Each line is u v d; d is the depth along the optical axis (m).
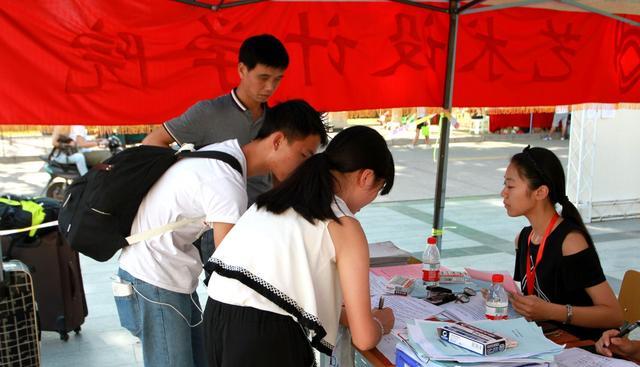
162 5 3.18
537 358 1.59
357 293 1.57
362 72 3.65
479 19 3.81
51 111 3.05
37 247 3.77
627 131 7.30
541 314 2.13
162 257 2.05
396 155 12.87
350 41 3.59
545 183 2.29
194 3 3.14
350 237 1.58
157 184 2.02
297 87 3.54
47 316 3.88
